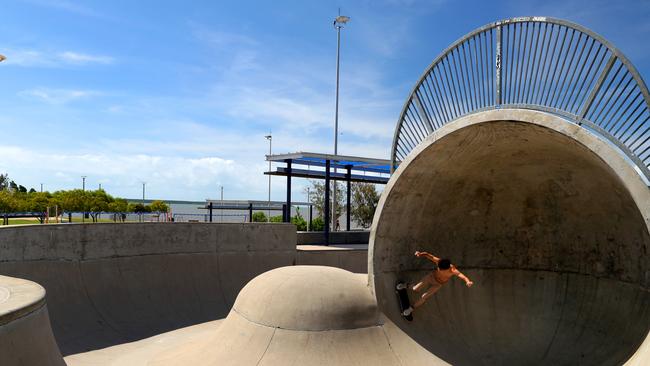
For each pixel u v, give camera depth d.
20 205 29.09
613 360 8.01
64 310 11.01
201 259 14.79
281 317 8.12
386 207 8.98
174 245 14.24
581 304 9.45
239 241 15.88
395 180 8.82
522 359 8.99
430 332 9.16
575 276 9.81
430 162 8.77
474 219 10.61
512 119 7.24
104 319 11.44
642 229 8.30
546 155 8.72
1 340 5.49
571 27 7.24
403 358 8.12
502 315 10.01
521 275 10.48
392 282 9.32
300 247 19.91
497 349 9.29
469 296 10.29
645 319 8.07
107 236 12.70
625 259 8.89
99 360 9.27
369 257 8.95
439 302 9.93
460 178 9.65
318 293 8.34
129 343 10.58
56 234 11.60
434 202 9.87
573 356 8.72
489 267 10.73
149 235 13.66
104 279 12.30
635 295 8.56
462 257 10.73
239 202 29.69
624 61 6.67
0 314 5.52
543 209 10.08
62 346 9.93
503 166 9.51
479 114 7.63
